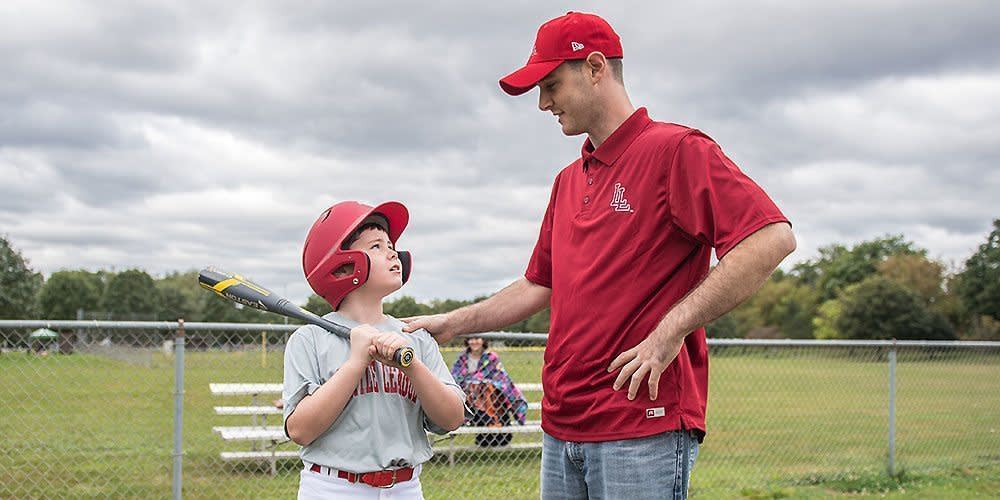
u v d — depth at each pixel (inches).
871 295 2172.7
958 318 2314.2
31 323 175.2
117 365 273.1
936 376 378.6
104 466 246.8
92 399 302.4
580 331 97.0
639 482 92.7
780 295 3011.8
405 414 94.4
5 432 283.6
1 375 273.0
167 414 332.5
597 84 96.9
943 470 283.7
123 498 211.0
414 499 95.0
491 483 231.0
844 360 280.8
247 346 207.9
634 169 94.6
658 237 93.4
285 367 93.6
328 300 98.7
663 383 93.4
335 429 91.0
